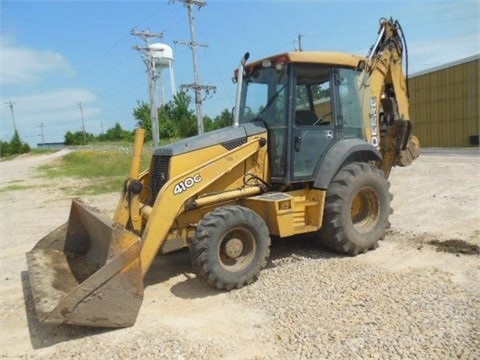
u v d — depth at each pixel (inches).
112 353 147.4
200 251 186.2
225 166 210.5
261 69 237.6
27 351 153.4
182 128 1640.0
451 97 1017.5
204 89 1144.2
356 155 248.5
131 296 162.4
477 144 962.1
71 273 196.7
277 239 266.1
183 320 169.6
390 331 150.0
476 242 245.3
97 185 644.1
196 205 200.4
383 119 282.2
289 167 221.1
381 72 266.1
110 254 160.1
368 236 234.2
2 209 477.7
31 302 197.3
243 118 240.8
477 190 393.1
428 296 175.0
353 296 179.5
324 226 230.7
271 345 147.7
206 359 141.4
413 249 238.7
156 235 184.9
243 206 219.9
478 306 165.0
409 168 574.9
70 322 151.6
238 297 187.0
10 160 1849.2
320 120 235.5
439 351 136.9
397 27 276.4
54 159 1368.1
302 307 172.7
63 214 432.8
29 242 319.0
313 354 139.6
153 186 219.6
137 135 212.8
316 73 231.5
